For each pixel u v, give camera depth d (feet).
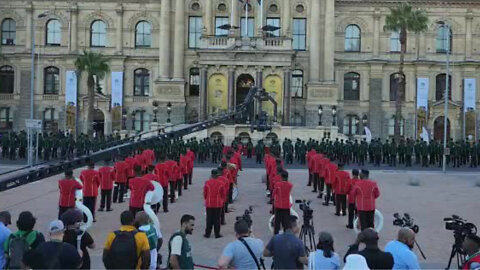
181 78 246.27
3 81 261.24
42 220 86.58
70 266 37.32
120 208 98.99
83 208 70.13
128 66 258.57
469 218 92.43
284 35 242.78
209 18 247.29
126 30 258.57
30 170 55.57
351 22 259.19
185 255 43.34
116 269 39.73
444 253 70.28
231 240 76.54
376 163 183.93
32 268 36.73
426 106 231.09
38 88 259.19
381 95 258.98
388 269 38.01
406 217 59.36
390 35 259.39
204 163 179.73
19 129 259.39
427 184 136.26
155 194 75.10
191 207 100.78
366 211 74.95
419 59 256.32
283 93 231.91
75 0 257.34
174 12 249.75
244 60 231.71
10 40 260.42
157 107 242.99
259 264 40.98
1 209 95.61
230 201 104.47
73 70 253.03
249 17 250.37
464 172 165.68
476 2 256.52
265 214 94.84
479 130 255.50
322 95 243.19
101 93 252.21
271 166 107.96
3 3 258.16
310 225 66.69
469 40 257.34
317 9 245.45
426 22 229.86
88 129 225.76
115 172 104.17
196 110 248.11
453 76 257.75
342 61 258.37
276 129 216.95
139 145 75.61
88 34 258.37
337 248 72.08
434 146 185.16
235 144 165.27
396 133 223.30
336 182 94.63
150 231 50.24
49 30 260.01
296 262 42.04
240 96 239.30
